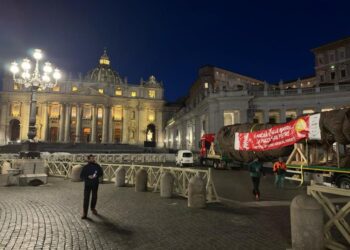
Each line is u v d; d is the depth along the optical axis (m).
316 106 41.28
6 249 5.80
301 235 5.33
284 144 18.73
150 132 104.94
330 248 5.64
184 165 34.00
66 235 6.75
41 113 89.56
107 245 6.10
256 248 6.00
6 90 87.62
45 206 10.04
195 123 56.69
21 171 16.16
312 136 16.12
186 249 5.92
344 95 39.06
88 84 97.88
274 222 8.09
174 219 8.36
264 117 44.34
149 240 6.46
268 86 49.16
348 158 14.12
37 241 6.30
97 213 9.00
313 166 15.84
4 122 87.00
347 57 57.16
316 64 63.53
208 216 8.76
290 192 14.09
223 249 5.94
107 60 117.69
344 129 13.94
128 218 8.43
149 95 105.50
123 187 15.16
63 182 17.33
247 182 18.20
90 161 8.84
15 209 9.51
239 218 8.54
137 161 41.81
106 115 96.12
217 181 18.78
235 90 46.09
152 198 11.80
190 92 85.31
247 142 22.66
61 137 90.12
